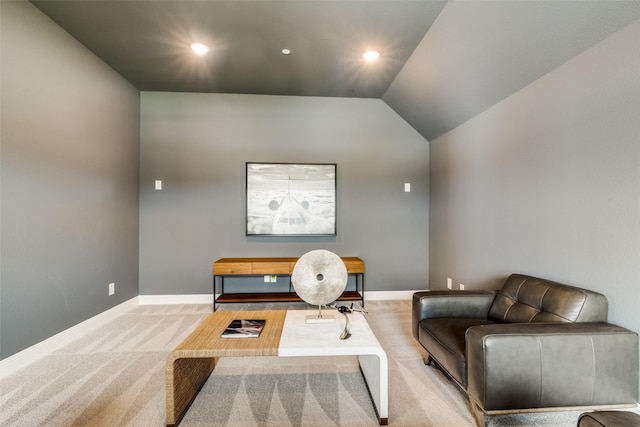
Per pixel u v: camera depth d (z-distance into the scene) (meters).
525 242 2.35
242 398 1.83
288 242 3.95
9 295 2.07
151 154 3.78
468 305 2.22
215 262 3.49
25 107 2.19
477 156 3.00
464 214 3.24
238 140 3.88
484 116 2.88
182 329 2.91
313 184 3.93
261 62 3.04
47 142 2.38
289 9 2.23
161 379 2.02
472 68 2.50
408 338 2.72
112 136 3.20
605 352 1.47
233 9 2.24
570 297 1.67
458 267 3.37
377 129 4.04
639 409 1.47
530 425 1.57
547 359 1.45
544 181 2.15
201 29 2.49
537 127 2.21
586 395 1.46
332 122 4.00
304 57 2.93
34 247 2.26
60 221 2.50
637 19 1.52
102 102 3.04
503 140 2.60
